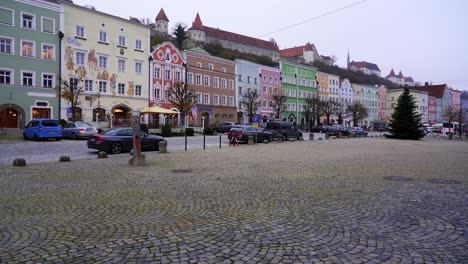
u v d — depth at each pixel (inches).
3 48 1331.2
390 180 376.2
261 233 197.0
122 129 695.7
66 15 1501.0
